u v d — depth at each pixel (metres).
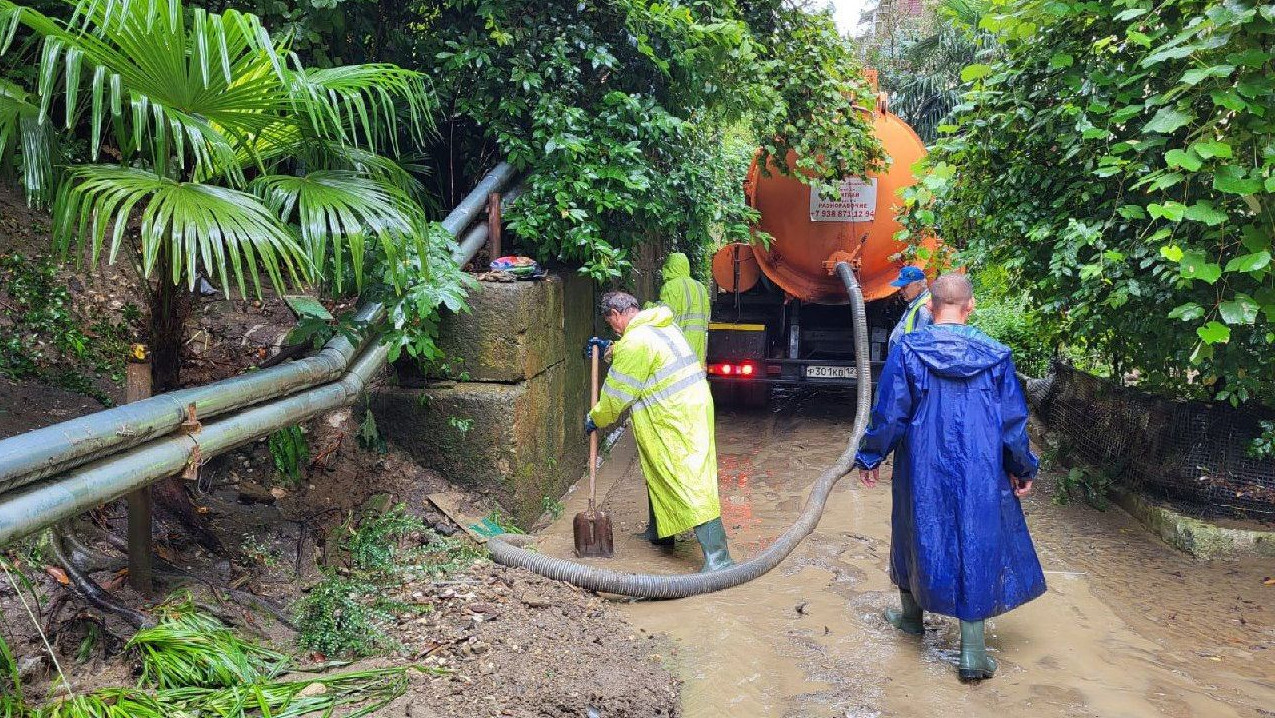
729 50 6.91
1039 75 5.72
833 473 6.91
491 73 6.19
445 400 5.50
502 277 5.70
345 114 5.51
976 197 6.34
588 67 6.94
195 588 3.73
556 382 6.48
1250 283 5.02
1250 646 4.32
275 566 4.28
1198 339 5.25
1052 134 5.55
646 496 6.85
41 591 3.25
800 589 4.95
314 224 3.70
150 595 3.55
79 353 4.98
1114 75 5.12
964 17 6.16
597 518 5.34
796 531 5.68
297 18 5.65
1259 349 5.15
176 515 4.09
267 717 3.02
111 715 2.83
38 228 5.66
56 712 2.81
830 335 9.88
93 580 3.40
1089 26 5.40
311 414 4.28
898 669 4.00
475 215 6.07
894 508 4.27
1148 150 5.08
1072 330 5.98
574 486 7.06
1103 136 5.05
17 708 2.80
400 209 4.12
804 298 9.46
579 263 7.20
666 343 5.19
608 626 4.24
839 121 8.11
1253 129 4.55
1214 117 4.62
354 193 3.98
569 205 6.18
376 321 4.92
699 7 7.17
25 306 5.04
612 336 8.67
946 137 6.44
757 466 7.79
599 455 8.02
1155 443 6.28
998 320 9.71
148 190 3.23
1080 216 5.66
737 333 9.50
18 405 4.36
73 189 3.18
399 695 3.33
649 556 5.42
